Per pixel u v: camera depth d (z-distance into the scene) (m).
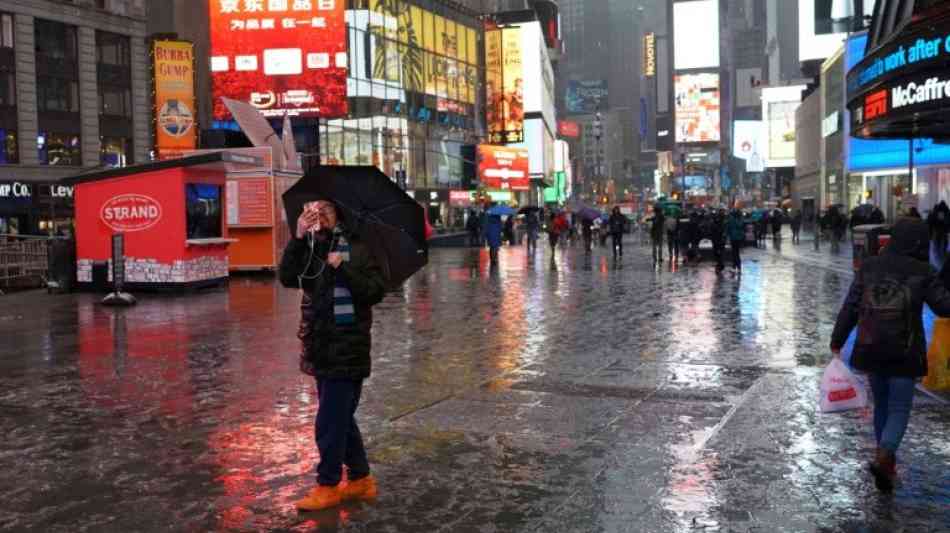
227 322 14.41
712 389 8.59
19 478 5.96
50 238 26.06
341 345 5.19
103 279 20.36
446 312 15.67
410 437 6.89
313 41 52.16
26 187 48.12
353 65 64.19
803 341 11.65
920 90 12.44
